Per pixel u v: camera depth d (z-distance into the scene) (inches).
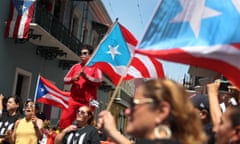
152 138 82.1
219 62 137.3
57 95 393.7
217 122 138.0
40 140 316.8
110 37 249.3
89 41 970.1
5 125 298.0
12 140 293.0
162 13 142.9
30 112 292.5
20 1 546.6
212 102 144.3
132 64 223.6
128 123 86.9
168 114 82.5
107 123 109.9
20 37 541.0
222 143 112.7
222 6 143.5
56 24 650.8
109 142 230.7
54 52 672.4
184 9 143.4
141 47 139.9
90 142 227.0
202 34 140.7
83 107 237.0
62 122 295.4
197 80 881.5
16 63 585.3
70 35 714.8
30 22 546.0
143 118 83.7
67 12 753.6
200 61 138.3
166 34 141.6
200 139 83.1
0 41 536.4
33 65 643.5
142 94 85.1
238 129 109.7
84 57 291.9
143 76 222.4
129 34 249.3
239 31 138.3
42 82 394.6
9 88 570.3
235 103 161.8
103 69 249.4
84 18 878.4
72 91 294.0
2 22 537.3
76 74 293.3
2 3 532.1
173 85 85.0
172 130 82.4
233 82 136.6
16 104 302.2
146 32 141.4
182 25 142.5
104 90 1120.2
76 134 229.8
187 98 85.4
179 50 138.3
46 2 659.4
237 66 135.6
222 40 137.9
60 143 234.4
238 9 142.6
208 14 142.6
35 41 621.9
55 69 734.5
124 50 249.8
